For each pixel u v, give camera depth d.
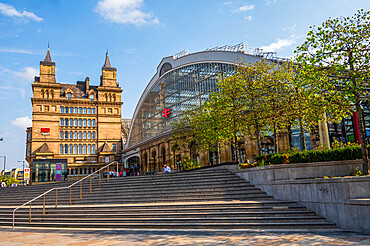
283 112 22.58
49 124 79.19
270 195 16.53
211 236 11.35
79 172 77.88
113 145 84.31
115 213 16.52
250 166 19.59
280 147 32.78
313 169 15.88
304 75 15.65
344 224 11.61
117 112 86.69
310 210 13.62
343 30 14.77
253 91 23.36
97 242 11.27
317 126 28.94
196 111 38.47
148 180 23.59
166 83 60.47
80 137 82.19
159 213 15.27
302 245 9.26
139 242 10.91
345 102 14.66
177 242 10.59
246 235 11.20
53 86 80.88
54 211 18.19
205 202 16.56
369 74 14.15
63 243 11.41
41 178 48.03
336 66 14.59
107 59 91.75
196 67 53.34
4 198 27.83
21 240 12.55
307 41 15.52
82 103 83.94
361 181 11.65
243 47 45.81
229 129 25.88
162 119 60.84
